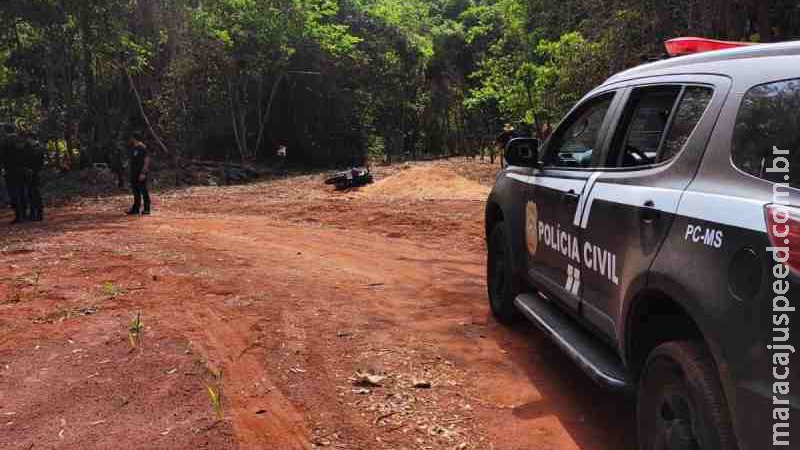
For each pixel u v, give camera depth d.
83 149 24.98
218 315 5.53
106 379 4.14
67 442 3.35
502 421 3.61
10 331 5.12
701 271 2.37
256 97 34.84
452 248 9.16
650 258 2.73
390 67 39.25
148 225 12.03
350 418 3.61
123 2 23.23
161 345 4.75
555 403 3.83
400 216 12.34
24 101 23.70
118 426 3.51
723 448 2.21
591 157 3.74
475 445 3.33
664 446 2.59
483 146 41.25
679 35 11.80
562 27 16.98
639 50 12.52
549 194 4.17
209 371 4.27
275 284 6.74
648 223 2.81
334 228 11.38
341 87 36.84
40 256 8.48
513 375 4.26
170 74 27.77
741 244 2.19
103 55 24.70
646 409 2.76
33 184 13.29
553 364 4.45
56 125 23.67
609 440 3.38
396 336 5.03
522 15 21.56
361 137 38.44
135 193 14.14
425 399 3.88
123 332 5.05
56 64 23.66
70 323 5.32
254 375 4.21
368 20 38.72
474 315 5.62
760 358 2.05
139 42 25.30
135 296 6.19
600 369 3.22
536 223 4.41
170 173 25.33
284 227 11.56
